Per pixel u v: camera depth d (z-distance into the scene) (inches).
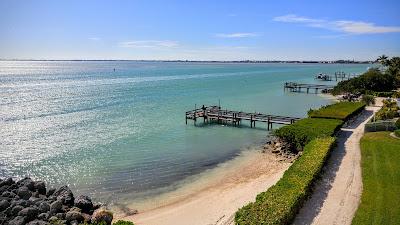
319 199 847.1
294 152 1401.3
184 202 979.3
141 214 912.9
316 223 730.2
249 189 1032.2
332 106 2011.6
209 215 866.1
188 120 2209.6
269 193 780.6
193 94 3747.5
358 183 944.9
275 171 1193.4
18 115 2314.2
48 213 877.2
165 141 1681.8
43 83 4958.2
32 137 1745.8
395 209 764.6
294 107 2792.8
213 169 1268.5
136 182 1155.9
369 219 725.9
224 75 7716.5
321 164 990.4
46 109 2588.6
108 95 3570.4
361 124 1734.7
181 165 1320.1
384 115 1788.9
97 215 847.1
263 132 1862.7
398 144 1275.8
